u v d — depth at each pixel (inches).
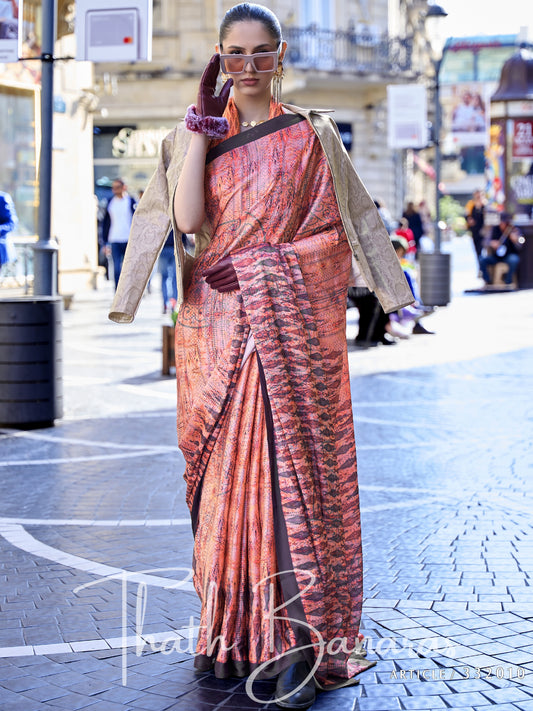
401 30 1412.4
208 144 134.5
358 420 321.4
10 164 687.1
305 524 129.7
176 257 135.9
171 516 215.2
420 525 204.7
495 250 906.1
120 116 1172.5
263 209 132.3
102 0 329.4
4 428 316.5
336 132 137.6
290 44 1187.9
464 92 825.5
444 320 648.4
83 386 394.6
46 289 328.2
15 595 167.9
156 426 315.9
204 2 1160.2
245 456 131.8
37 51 701.9
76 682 134.6
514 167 914.7
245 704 127.9
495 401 352.2
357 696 129.7
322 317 136.5
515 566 178.1
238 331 132.8
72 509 221.6
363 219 141.6
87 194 871.1
